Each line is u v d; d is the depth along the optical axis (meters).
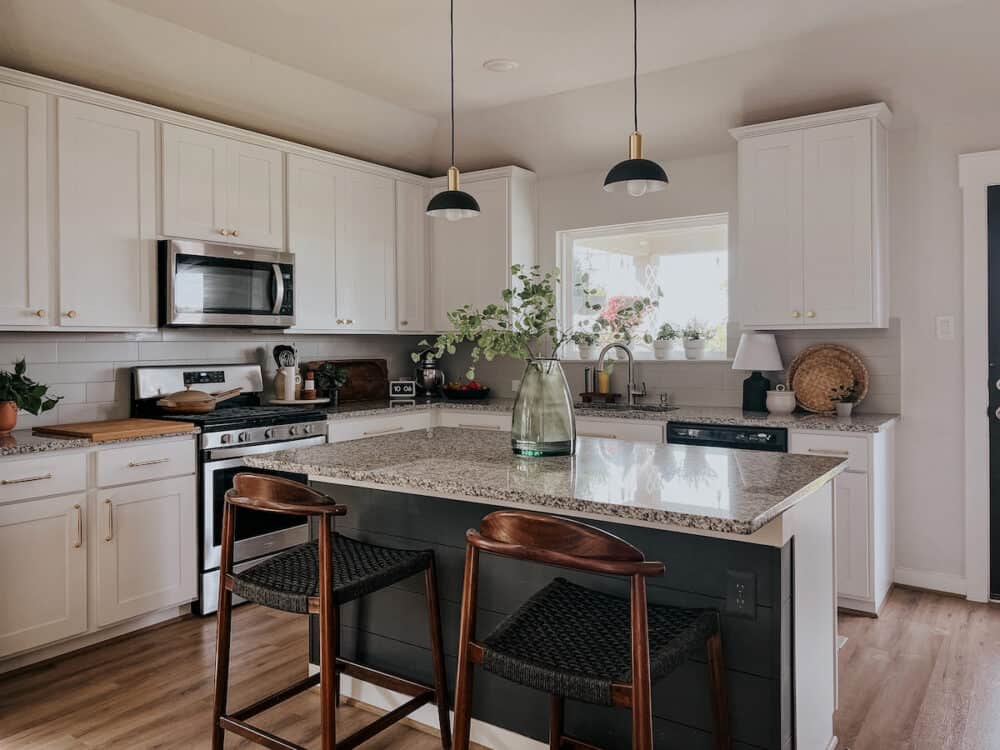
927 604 3.73
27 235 3.22
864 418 3.83
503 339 2.47
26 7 3.13
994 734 2.49
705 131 4.34
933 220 3.87
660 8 3.24
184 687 2.86
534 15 3.32
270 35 3.57
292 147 4.31
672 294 4.85
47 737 2.49
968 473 3.79
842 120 3.76
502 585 2.34
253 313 4.08
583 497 1.90
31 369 3.55
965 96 3.67
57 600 3.07
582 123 4.52
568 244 5.23
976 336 3.77
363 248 4.79
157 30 3.46
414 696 2.39
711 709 1.97
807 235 3.87
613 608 1.93
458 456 2.55
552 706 2.07
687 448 2.74
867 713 2.64
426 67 3.95
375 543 2.64
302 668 3.02
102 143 3.47
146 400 3.95
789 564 1.96
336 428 4.28
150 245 3.66
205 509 3.59
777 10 3.27
